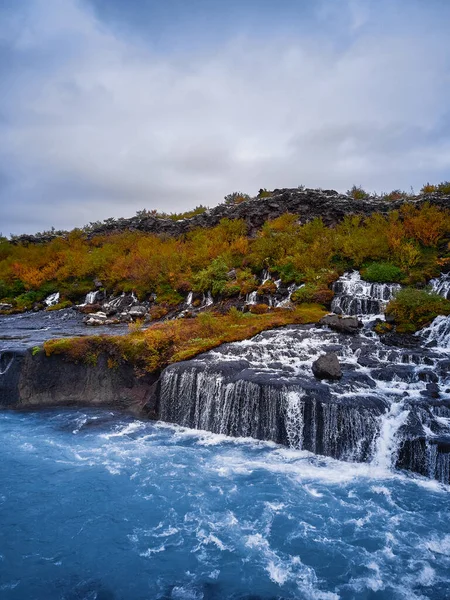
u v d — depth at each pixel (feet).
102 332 76.69
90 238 151.23
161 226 142.31
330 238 95.09
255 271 95.30
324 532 28.45
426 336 57.47
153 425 47.29
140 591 23.50
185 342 57.57
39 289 116.88
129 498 32.50
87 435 44.24
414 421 37.42
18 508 31.07
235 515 30.42
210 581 24.29
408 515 30.14
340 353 53.52
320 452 39.65
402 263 77.77
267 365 50.08
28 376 54.03
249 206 126.62
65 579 24.29
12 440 42.83
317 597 23.08
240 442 42.52
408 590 23.44
